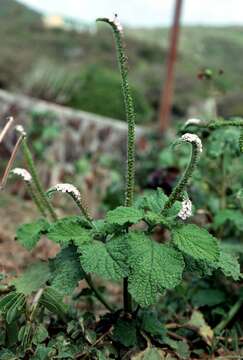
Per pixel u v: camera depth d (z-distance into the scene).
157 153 1.37
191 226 0.49
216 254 0.47
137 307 0.56
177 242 0.48
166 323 0.64
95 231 0.50
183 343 0.57
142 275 0.46
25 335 0.50
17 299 0.50
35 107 1.64
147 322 0.56
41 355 0.49
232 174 0.81
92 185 1.35
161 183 0.86
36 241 0.53
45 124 1.58
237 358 0.58
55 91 2.41
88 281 0.57
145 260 0.46
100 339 0.54
